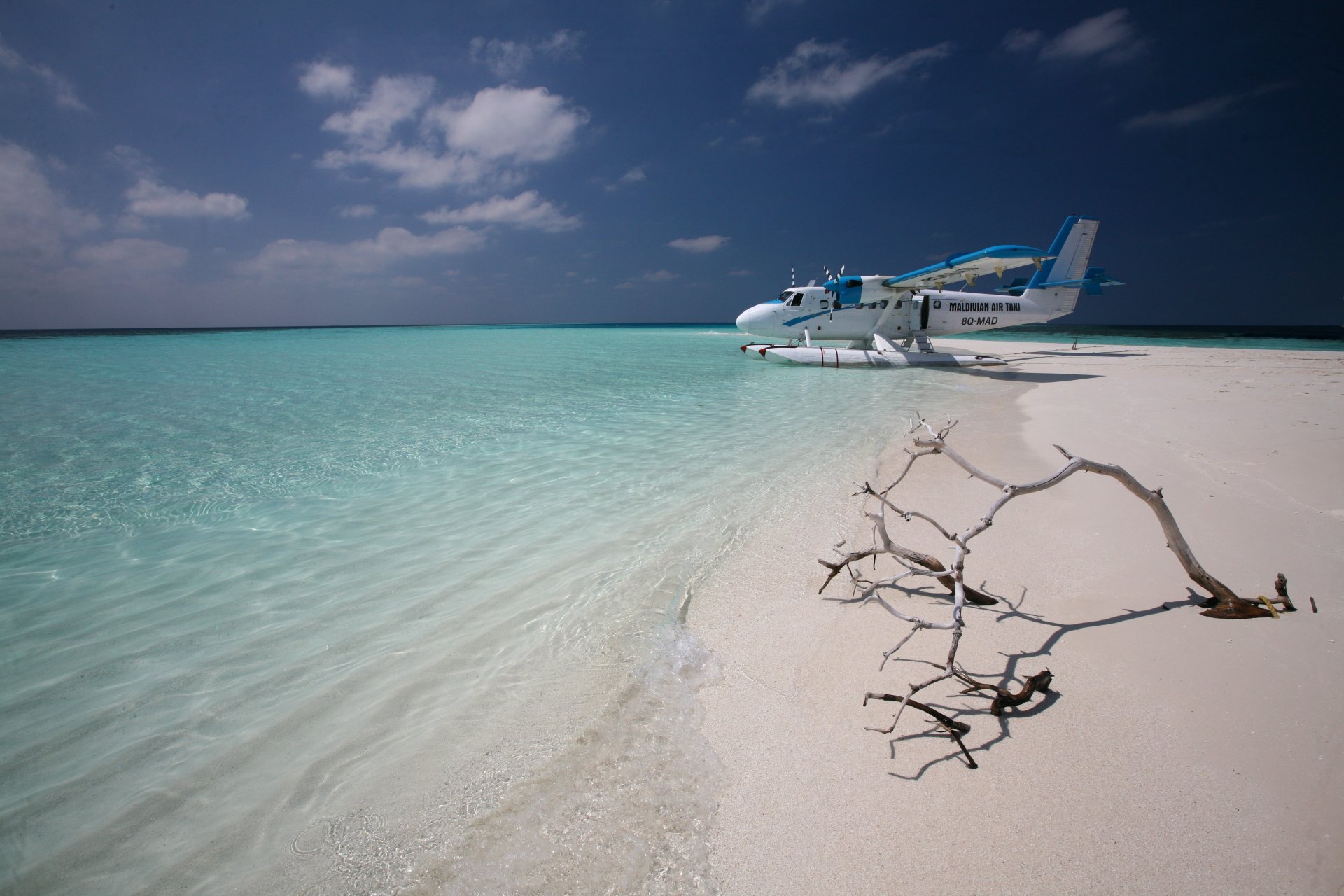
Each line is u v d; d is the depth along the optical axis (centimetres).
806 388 1058
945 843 148
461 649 242
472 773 176
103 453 563
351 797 168
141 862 150
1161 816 152
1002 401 896
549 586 296
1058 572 293
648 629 253
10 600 287
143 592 296
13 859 151
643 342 2764
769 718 196
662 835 153
